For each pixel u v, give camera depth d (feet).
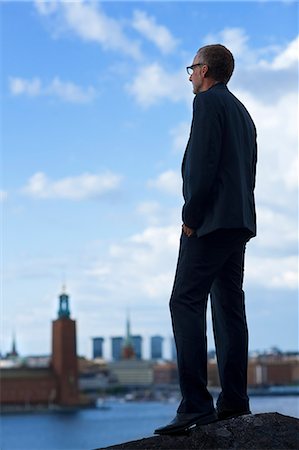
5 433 553.64
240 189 25.57
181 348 25.66
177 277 26.08
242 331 27.14
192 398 25.67
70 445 404.98
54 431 554.87
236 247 26.18
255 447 24.73
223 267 26.96
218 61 26.61
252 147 26.84
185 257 25.91
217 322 27.50
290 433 25.18
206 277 25.82
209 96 25.52
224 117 25.55
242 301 27.35
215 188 25.52
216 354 27.63
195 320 25.68
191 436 25.34
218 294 27.32
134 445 25.61
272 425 25.46
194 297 25.86
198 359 25.62
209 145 25.09
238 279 27.17
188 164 25.39
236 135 25.82
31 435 517.96
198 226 25.62
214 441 25.04
